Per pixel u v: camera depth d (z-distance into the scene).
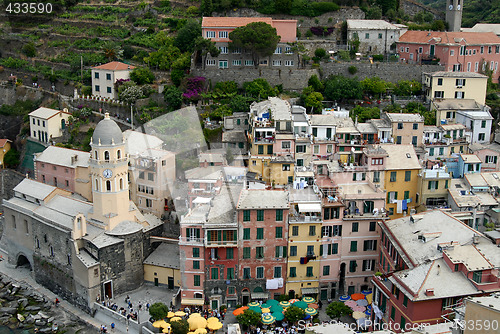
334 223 111.12
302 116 140.25
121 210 118.25
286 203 108.62
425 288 84.19
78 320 114.06
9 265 137.50
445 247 90.12
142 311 112.31
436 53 174.25
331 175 122.12
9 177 168.25
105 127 114.38
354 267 113.81
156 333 104.06
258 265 111.06
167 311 104.94
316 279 112.88
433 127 144.25
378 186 123.19
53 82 192.12
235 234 108.00
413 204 125.75
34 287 127.31
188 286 111.81
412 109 157.75
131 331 107.56
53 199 129.62
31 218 127.19
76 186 137.38
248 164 126.25
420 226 101.56
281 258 111.12
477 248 90.69
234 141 128.75
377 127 138.75
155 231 122.56
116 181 116.00
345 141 137.38
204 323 101.69
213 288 111.50
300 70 168.88
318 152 135.00
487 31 195.75
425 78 165.88
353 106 163.12
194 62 172.38
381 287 94.06
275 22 181.88
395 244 100.12
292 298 113.19
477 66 175.88
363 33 184.50
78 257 114.19
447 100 157.00
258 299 111.50
